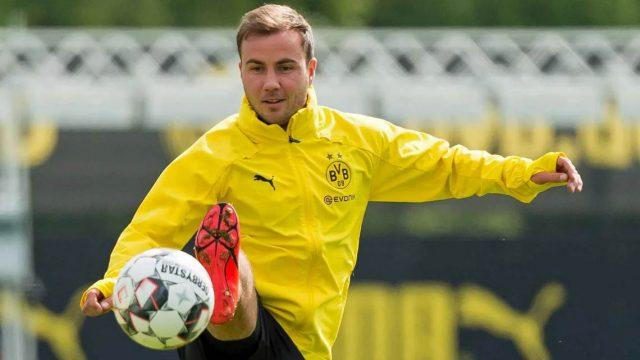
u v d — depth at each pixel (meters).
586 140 51.00
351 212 21.39
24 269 49.03
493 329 48.97
